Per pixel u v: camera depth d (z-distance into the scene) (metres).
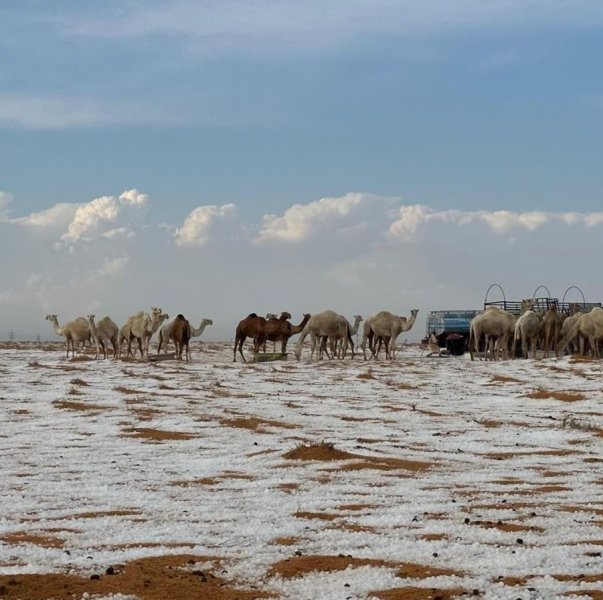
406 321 43.09
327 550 7.05
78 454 13.48
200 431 16.16
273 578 6.26
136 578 6.22
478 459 12.84
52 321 43.31
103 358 42.75
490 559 6.71
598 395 22.83
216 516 8.60
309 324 41.50
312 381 28.47
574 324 39.53
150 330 41.47
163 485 10.66
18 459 12.95
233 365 36.66
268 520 8.34
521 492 9.91
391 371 32.69
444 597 5.75
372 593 5.89
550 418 18.41
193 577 6.27
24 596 5.83
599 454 13.50
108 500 9.62
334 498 9.54
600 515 8.45
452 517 8.38
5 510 9.05
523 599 5.68
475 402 22.14
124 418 18.03
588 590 5.85
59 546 7.32
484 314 40.84
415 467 11.92
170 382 27.17
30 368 33.94
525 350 40.41
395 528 7.89
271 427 16.70
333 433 15.88
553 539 7.40
